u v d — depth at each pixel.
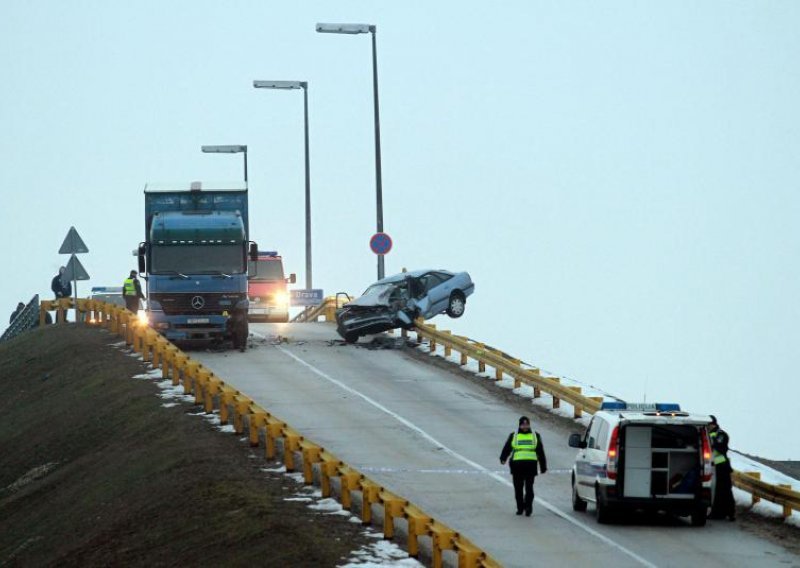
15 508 77.88
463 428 86.06
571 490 69.00
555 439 85.00
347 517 58.94
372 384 103.12
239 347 120.50
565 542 56.28
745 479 66.69
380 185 134.12
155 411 87.75
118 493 70.31
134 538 60.69
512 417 91.69
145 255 114.62
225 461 71.00
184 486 66.12
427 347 124.62
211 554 55.06
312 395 96.81
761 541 57.72
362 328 125.50
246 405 78.44
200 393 88.81
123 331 120.12
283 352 120.31
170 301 114.31
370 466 72.75
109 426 88.69
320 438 80.69
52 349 122.00
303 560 51.22
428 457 76.00
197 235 114.62
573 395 92.75
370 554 52.09
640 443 59.84
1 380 118.38
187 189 116.31
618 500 59.66
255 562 52.47
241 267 115.44
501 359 106.50
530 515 61.91
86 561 59.78
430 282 132.00
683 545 56.28
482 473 71.94
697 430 60.00
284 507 60.00
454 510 62.72
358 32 134.25
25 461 88.94
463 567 46.81
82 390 101.75
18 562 65.62
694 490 59.75
